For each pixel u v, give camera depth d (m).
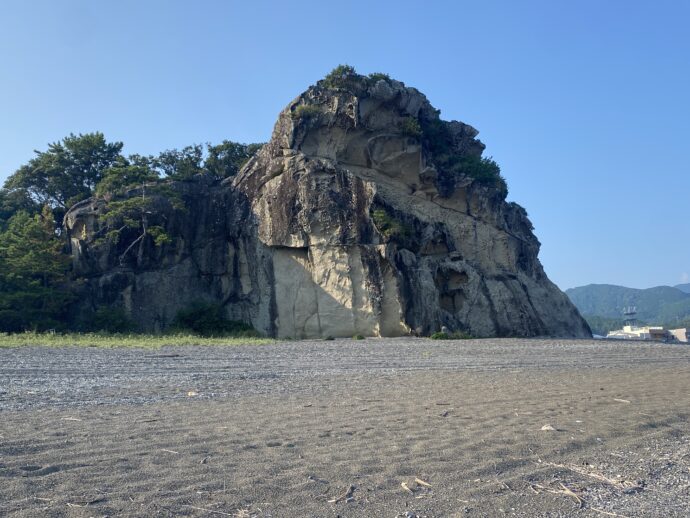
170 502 6.60
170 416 11.64
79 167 61.38
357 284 49.28
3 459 7.99
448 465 8.38
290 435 10.02
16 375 18.22
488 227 58.12
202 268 50.62
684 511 7.03
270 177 52.50
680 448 9.97
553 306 59.88
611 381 19.39
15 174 60.56
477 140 65.19
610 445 9.97
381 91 54.19
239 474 7.70
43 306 44.59
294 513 6.48
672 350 38.66
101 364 22.19
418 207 55.25
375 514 6.54
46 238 47.06
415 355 30.73
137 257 48.09
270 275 50.53
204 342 36.31
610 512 6.92
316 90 54.28
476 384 18.05
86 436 9.56
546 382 18.83
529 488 7.60
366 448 9.20
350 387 17.08
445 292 53.28
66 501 6.51
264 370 21.86
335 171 50.88
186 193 51.22
